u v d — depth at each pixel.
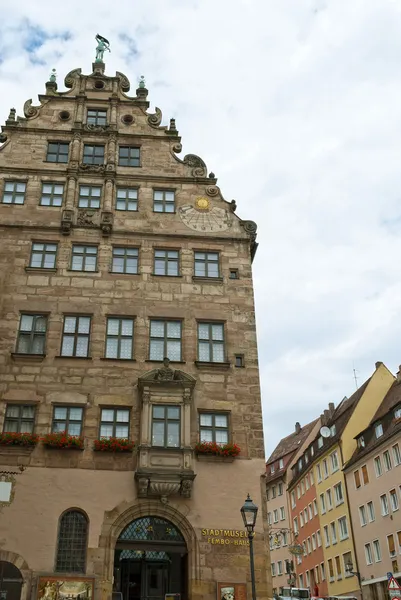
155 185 31.19
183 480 23.80
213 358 27.22
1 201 29.75
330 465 56.19
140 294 28.06
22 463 23.97
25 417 25.03
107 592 22.34
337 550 53.44
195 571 23.02
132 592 24.12
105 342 26.81
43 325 27.00
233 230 30.45
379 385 56.03
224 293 28.66
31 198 30.05
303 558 63.19
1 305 27.09
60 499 23.55
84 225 29.48
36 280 27.81
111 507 23.59
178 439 24.86
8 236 28.83
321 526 57.62
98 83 34.41
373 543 47.22
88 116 33.22
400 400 45.94
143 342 26.97
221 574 23.09
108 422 25.19
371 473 48.19
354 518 50.47
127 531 23.80
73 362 26.11
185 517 23.75
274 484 73.19
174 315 27.77
